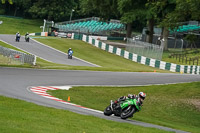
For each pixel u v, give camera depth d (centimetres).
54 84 5003
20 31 18738
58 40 13012
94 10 16175
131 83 5838
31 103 2888
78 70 6850
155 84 5894
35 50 10369
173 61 10412
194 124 4012
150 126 2889
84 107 3712
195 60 10544
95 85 5341
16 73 5491
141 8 12769
